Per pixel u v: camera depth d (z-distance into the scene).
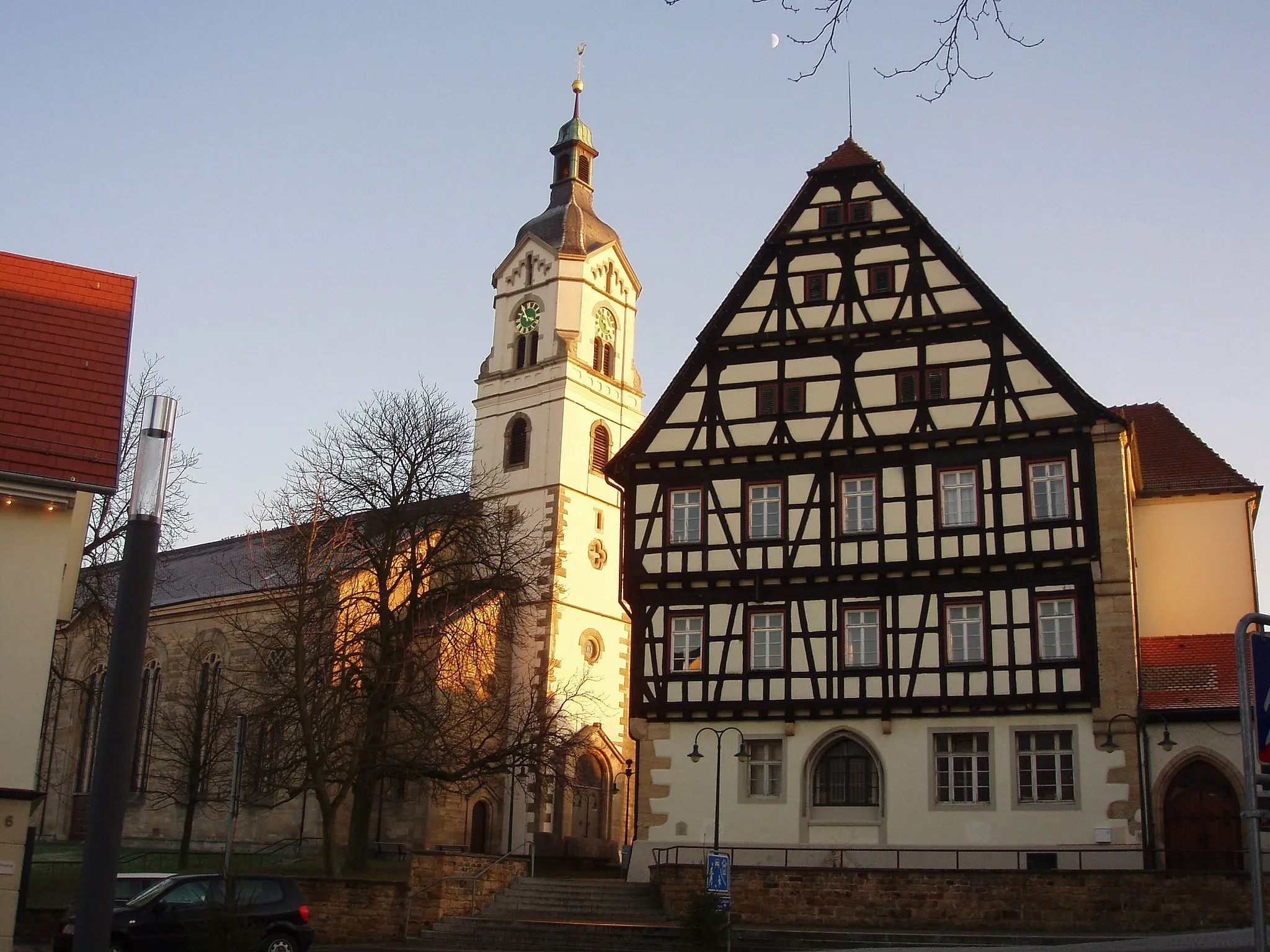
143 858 51.47
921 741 35.31
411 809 55.03
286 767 38.66
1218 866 32.75
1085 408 35.91
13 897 21.47
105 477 22.81
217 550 71.50
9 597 22.25
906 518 36.88
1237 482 40.41
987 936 29.05
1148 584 40.25
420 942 32.03
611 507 66.62
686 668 37.62
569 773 55.41
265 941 25.05
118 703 13.90
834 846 35.34
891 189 39.50
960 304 37.97
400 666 41.97
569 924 31.62
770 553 37.78
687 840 36.53
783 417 38.72
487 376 68.69
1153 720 33.78
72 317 25.05
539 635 61.09
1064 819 33.69
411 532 44.84
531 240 69.25
